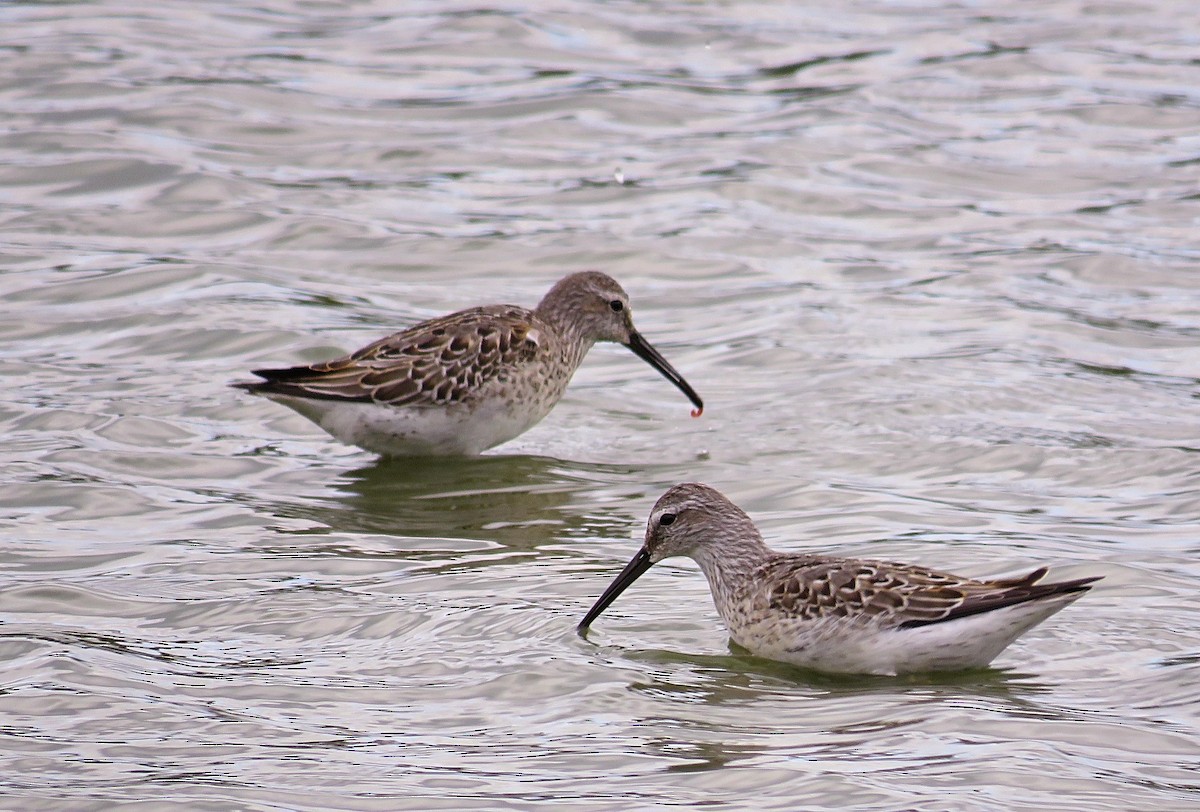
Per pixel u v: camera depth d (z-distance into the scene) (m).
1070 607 11.67
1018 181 23.86
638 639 11.39
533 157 24.78
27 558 12.64
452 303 19.81
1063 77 27.95
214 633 11.28
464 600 11.88
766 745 9.59
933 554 12.74
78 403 16.38
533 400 15.77
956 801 8.74
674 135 25.80
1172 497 14.08
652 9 31.67
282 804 8.82
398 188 23.47
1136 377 17.25
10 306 19.00
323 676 10.56
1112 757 9.33
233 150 24.34
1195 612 11.55
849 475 14.78
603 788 9.01
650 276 20.88
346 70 27.94
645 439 16.02
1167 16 31.23
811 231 22.25
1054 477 14.64
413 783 9.07
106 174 22.98
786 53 29.48
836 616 10.88
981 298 19.70
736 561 11.51
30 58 27.14
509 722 9.92
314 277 20.44
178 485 14.59
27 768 9.23
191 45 28.72
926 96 27.25
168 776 9.14
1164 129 25.72
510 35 29.83
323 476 15.03
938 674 10.77
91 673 10.52
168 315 18.78
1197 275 20.34
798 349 18.27
